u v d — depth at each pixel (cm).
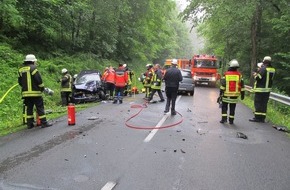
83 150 693
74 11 2255
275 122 1094
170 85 1164
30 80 905
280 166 621
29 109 921
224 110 1041
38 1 1942
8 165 593
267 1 2106
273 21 2002
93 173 559
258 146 765
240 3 2038
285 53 2097
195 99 1780
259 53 2383
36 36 2152
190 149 719
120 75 1512
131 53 3769
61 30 2314
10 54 1686
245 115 1227
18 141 764
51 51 2181
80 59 2403
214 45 3688
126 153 677
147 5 3144
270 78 1080
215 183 526
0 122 1047
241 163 632
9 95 1309
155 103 1521
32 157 641
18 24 1914
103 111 1230
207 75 2916
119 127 930
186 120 1072
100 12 2588
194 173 568
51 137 803
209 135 862
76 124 967
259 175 568
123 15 3072
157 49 5175
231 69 1033
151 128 927
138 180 530
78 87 1594
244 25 2452
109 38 2936
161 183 520
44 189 490
